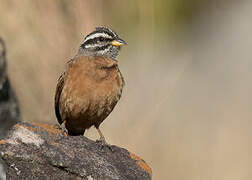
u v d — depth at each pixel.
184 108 18.97
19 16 16.58
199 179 16.83
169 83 18.78
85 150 11.64
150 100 17.72
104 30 13.48
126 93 17.72
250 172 17.03
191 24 25.73
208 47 24.34
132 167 11.92
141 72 18.41
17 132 11.20
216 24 26.09
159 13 22.69
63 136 11.67
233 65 22.45
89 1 16.89
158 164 16.86
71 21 16.67
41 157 11.02
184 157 17.16
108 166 11.52
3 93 15.18
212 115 18.86
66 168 11.07
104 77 12.77
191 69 21.73
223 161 17.16
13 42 16.45
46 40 16.56
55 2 16.61
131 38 19.92
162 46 22.28
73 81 12.77
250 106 19.47
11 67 16.31
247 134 18.00
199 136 17.80
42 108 16.36
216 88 20.69
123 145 16.66
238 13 26.61
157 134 17.31
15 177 11.02
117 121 16.95
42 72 16.47
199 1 26.28
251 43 24.25
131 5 19.91
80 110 12.87
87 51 13.23
